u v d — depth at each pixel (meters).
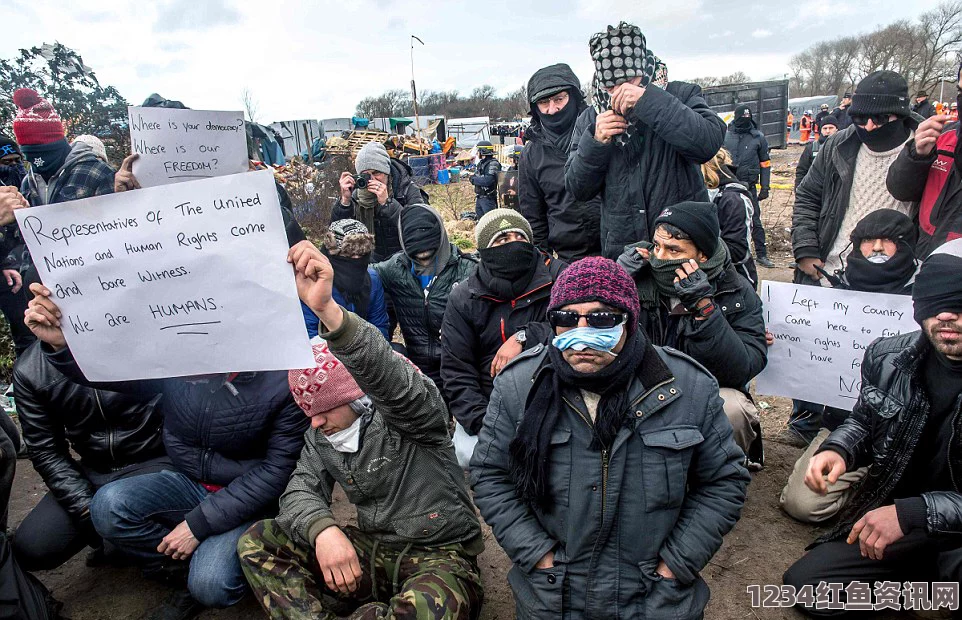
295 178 11.90
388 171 5.05
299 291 1.87
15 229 3.86
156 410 2.88
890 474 2.33
